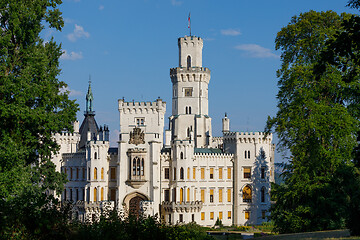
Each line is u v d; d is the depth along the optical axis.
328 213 64.75
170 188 125.69
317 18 73.94
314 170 65.38
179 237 40.81
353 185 63.38
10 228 30.39
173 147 126.38
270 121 72.94
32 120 53.28
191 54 154.62
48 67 59.69
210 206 129.50
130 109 125.75
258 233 102.00
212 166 130.88
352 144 63.31
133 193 124.00
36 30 57.88
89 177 125.56
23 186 50.88
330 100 69.12
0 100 51.34
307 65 71.50
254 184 132.75
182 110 151.88
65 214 33.94
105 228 34.88
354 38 31.47
